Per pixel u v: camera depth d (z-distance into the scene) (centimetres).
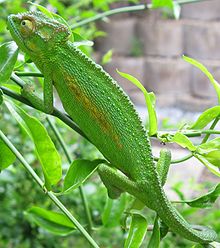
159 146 127
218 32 207
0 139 33
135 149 33
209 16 209
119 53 213
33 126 30
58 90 34
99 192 70
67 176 31
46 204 69
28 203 69
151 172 32
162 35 210
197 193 92
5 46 30
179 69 206
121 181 33
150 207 33
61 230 40
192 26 209
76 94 33
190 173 125
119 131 33
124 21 212
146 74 209
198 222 63
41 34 32
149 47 211
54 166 31
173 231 33
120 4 205
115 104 33
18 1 57
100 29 213
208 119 33
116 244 72
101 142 33
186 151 134
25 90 33
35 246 69
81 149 71
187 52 210
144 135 33
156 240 31
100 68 33
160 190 32
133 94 203
